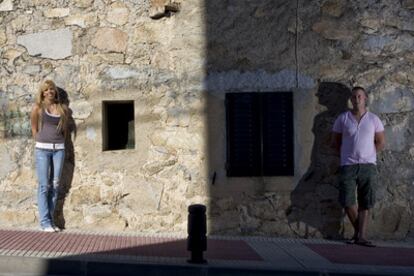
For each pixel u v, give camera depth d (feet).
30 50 26.20
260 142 25.45
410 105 25.34
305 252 21.90
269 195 25.32
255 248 22.47
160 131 25.70
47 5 26.21
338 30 25.53
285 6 25.63
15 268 18.86
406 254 21.93
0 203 25.89
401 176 25.17
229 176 25.40
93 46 26.00
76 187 25.71
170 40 25.85
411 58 25.45
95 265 18.71
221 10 25.76
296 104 25.43
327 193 25.30
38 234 23.90
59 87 26.04
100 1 26.09
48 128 24.82
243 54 25.64
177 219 25.41
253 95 25.59
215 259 20.08
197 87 25.67
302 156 25.35
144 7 25.96
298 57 25.52
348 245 23.67
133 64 25.90
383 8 25.58
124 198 25.59
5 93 26.14
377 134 23.86
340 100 25.44
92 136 25.81
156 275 18.56
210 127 25.54
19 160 25.93
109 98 25.85
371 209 25.07
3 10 26.32
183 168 25.53
